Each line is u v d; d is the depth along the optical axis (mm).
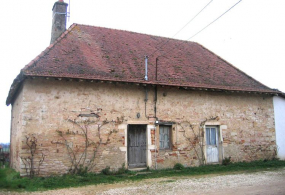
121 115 11273
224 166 12523
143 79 11594
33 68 9930
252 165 12891
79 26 14727
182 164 12250
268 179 9703
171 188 8352
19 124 10727
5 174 9531
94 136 10719
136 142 11758
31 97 9969
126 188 8414
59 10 14883
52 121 10148
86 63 11531
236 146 13633
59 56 11344
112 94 11242
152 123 11844
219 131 13375
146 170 11422
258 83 15258
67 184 8930
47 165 9891
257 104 14531
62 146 10180
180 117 12445
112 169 10852
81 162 10398
